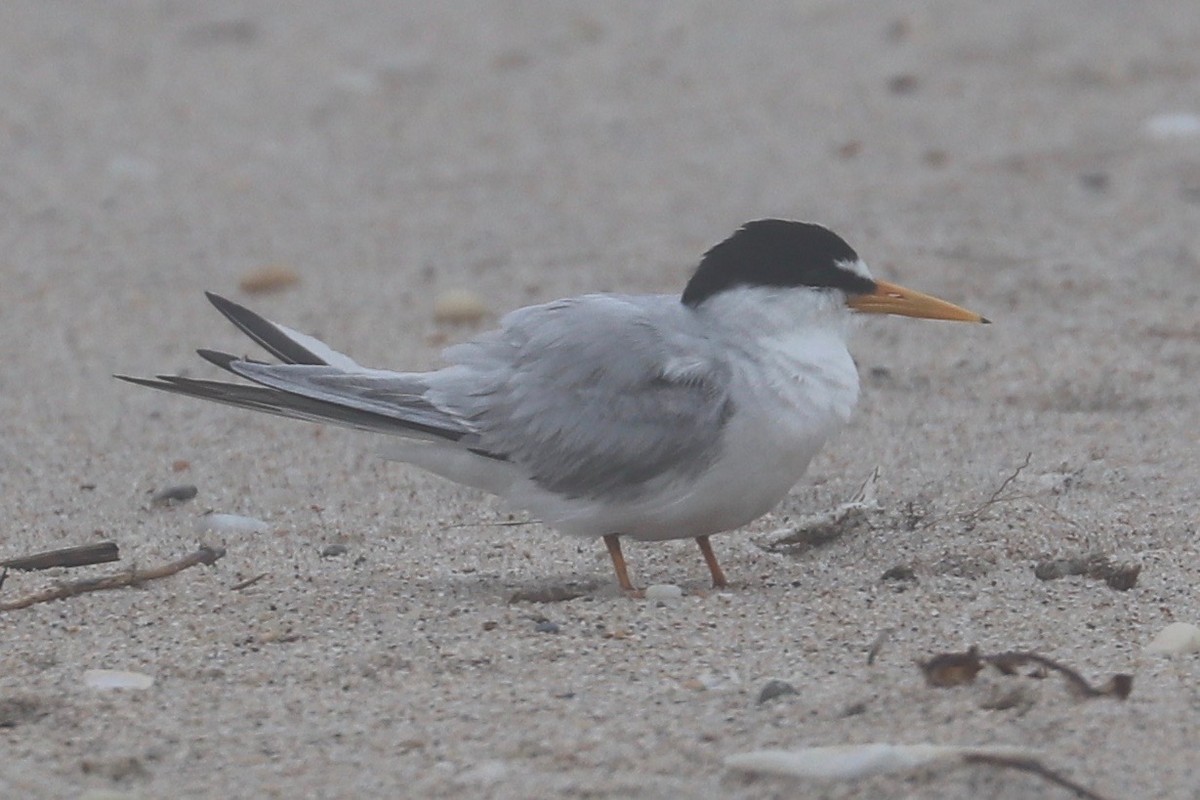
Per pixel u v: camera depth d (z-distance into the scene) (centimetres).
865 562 984
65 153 2017
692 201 1814
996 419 1241
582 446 930
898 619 874
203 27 2516
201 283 1620
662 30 2430
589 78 2256
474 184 1903
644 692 785
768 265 943
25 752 746
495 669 820
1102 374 1317
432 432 952
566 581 966
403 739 746
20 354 1441
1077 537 993
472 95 2212
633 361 930
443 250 1697
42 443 1247
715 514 940
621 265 1628
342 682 812
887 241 1652
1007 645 837
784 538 1022
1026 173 1847
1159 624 868
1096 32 2298
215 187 1905
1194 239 1625
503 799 688
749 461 924
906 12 2428
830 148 1964
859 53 2280
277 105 2188
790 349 933
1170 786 674
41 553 994
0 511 1122
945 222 1703
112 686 812
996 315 1462
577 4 2577
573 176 1916
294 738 751
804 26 2406
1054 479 1098
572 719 757
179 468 1196
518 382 948
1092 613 883
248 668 831
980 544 983
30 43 2442
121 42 2452
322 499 1134
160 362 1424
